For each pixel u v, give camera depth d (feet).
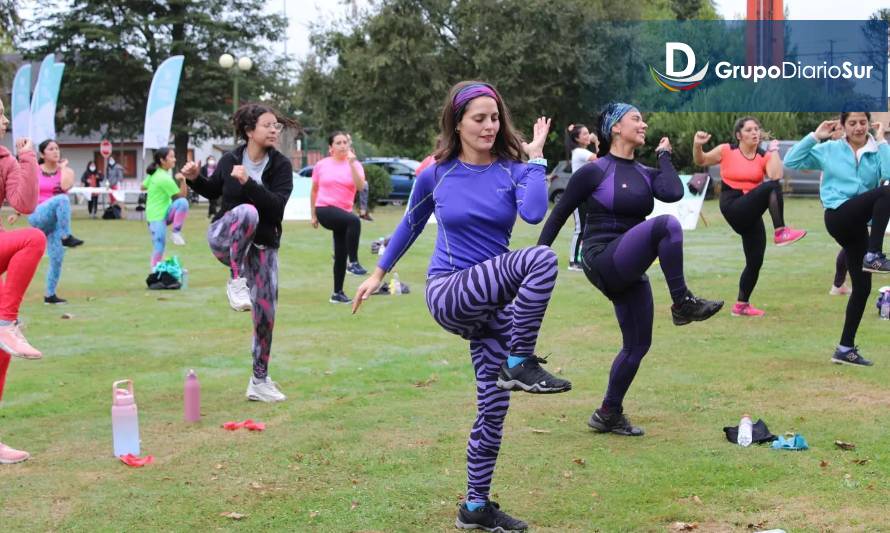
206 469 16.49
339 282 37.09
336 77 126.00
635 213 17.81
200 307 36.24
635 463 16.52
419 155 165.78
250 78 145.07
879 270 22.45
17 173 16.25
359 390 22.47
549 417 19.74
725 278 41.78
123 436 17.21
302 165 157.79
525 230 71.41
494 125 13.12
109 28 136.77
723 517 13.88
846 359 24.07
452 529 13.74
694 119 115.34
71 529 13.83
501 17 120.47
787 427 18.56
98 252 57.11
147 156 165.17
